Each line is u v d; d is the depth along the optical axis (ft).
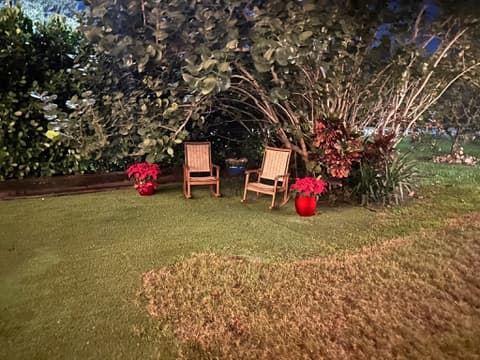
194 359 7.64
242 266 11.57
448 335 8.24
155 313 9.12
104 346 7.97
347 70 18.19
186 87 16.90
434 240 13.51
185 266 11.55
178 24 15.21
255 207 17.83
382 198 17.99
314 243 13.51
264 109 19.81
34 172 19.38
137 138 19.15
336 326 8.62
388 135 18.88
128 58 15.67
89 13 15.03
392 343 8.02
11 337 8.20
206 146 20.52
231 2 15.06
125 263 11.75
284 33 14.89
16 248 12.71
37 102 18.49
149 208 17.34
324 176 18.26
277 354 7.77
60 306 9.37
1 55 17.02
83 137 18.19
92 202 18.11
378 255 12.33
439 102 27.17
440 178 22.31
